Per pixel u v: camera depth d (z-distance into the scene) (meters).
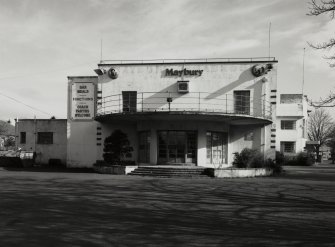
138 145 29.67
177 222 9.55
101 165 26.98
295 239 7.90
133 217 10.16
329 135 79.81
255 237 8.03
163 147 27.92
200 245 7.34
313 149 70.00
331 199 14.13
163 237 7.96
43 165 34.09
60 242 7.47
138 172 24.58
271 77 28.64
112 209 11.37
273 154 28.77
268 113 28.50
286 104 54.03
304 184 19.97
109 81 30.28
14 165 32.69
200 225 9.20
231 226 9.12
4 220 9.62
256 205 12.46
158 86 29.69
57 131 35.31
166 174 23.61
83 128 31.03
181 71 29.45
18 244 7.30
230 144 29.61
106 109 30.14
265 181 21.59
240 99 28.92
